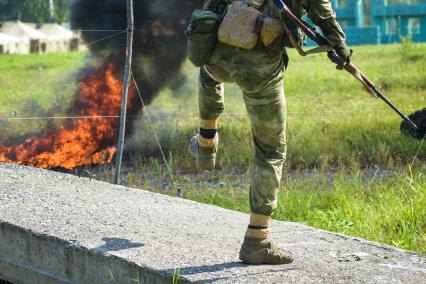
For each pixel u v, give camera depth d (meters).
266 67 8.50
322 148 20.78
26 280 10.21
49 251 9.88
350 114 27.27
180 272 8.51
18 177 13.71
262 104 8.58
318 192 15.53
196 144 9.76
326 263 9.02
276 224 11.13
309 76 45.00
